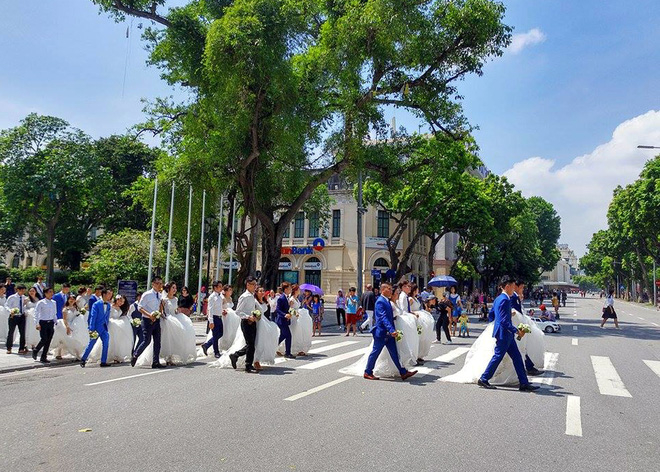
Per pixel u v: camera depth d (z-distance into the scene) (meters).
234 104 20.36
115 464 4.60
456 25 21.55
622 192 51.06
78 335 11.89
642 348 15.35
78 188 41.31
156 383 8.62
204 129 22.36
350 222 45.75
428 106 23.84
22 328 12.78
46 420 6.13
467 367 9.12
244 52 18.42
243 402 7.12
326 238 46.38
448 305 16.84
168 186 24.30
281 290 12.59
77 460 4.70
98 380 9.03
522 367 8.29
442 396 7.68
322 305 21.48
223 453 4.91
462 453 5.02
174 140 26.30
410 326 9.96
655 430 6.04
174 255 33.28
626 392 8.30
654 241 48.06
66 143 42.00
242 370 10.09
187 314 11.69
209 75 19.62
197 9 23.12
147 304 10.62
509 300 8.45
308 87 21.91
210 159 20.97
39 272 47.53
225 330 12.42
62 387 8.38
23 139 40.69
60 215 43.81
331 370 10.15
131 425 5.88
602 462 4.86
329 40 21.78
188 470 4.46
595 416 6.64
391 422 6.11
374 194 35.38
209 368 10.40
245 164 21.66
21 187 39.28
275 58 19.41
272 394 7.69
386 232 46.31
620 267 83.38
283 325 12.23
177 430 5.68
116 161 47.91
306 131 22.05
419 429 5.82
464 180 35.88
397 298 10.91
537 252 65.75
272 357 10.30
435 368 10.59
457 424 6.07
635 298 83.25
